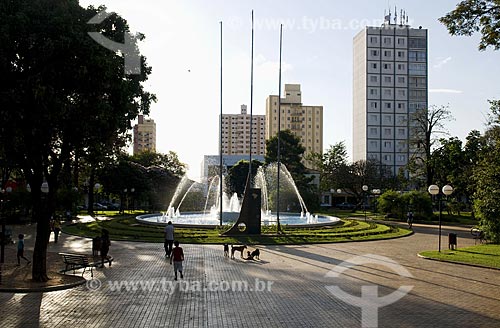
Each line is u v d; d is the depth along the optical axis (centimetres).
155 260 2261
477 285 1722
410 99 10794
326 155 9019
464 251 2658
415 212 5325
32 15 1524
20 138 1661
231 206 6019
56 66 1538
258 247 2811
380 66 10806
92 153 1914
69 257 1939
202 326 1191
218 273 1919
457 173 5716
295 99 14288
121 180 6662
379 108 10769
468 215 6506
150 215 5209
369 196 8456
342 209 8725
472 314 1323
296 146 8169
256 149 16300
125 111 1762
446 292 1598
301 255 2473
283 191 6269
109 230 3584
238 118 16288
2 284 1642
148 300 1453
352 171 8019
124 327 1178
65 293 1548
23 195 4488
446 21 2023
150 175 7719
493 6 1936
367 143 10719
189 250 2639
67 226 4197
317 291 1595
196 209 6438
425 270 2045
